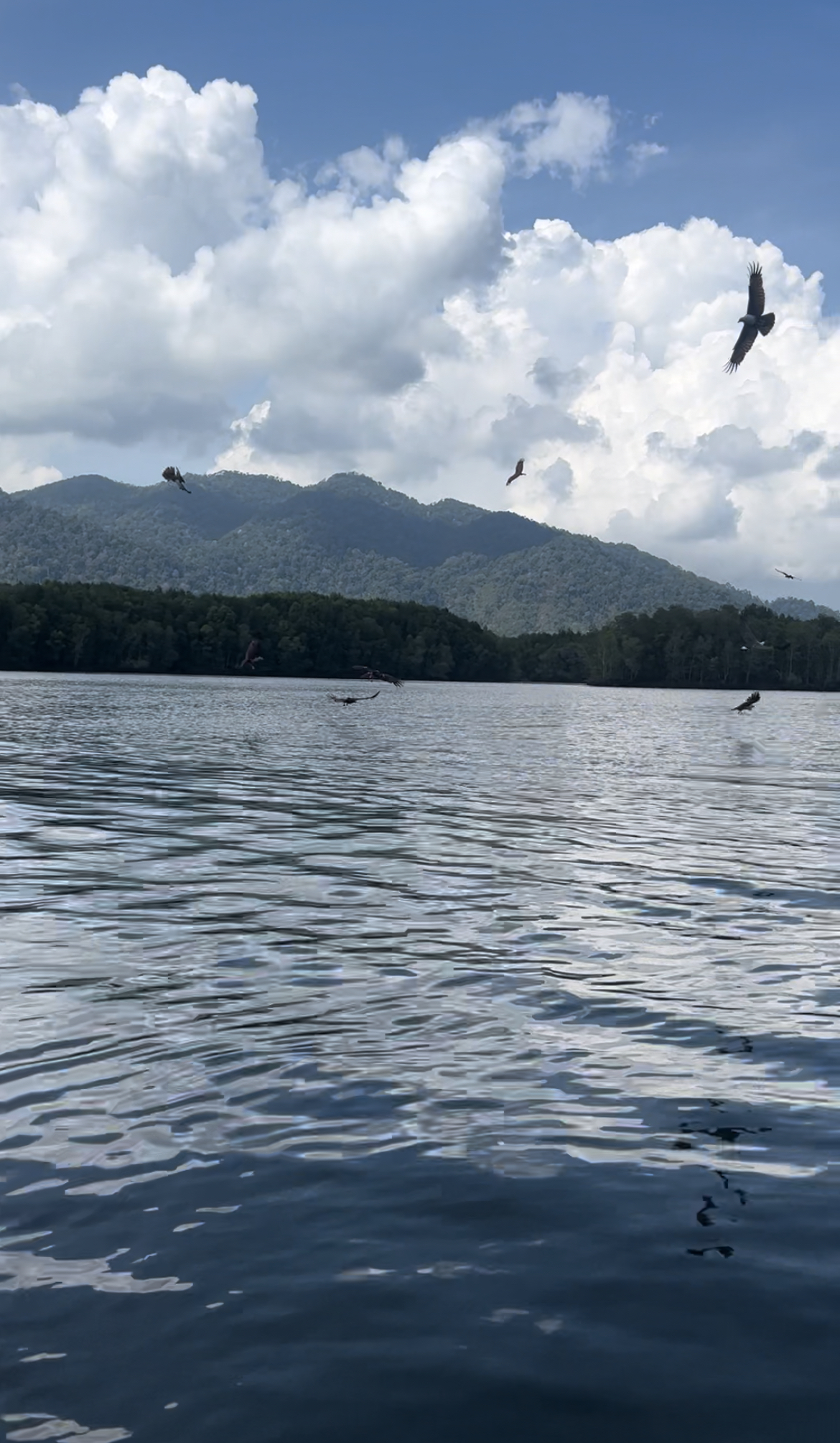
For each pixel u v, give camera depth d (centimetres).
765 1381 713
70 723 7719
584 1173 1000
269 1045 1311
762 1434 667
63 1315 773
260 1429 668
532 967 1669
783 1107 1155
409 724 8931
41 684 16200
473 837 2952
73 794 3716
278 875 2364
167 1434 663
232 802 3612
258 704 11769
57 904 2042
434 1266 841
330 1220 906
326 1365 725
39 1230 884
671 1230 900
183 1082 1195
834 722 11544
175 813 3312
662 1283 823
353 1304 789
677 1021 1427
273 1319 772
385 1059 1273
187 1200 938
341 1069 1241
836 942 1842
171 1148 1036
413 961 1688
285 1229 892
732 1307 793
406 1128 1089
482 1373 719
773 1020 1434
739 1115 1130
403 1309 785
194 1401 690
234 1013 1425
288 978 1587
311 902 2092
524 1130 1090
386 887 2253
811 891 2266
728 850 2802
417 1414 681
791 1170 1011
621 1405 690
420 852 2692
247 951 1727
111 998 1476
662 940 1842
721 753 6575
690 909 2084
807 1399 696
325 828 3055
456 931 1888
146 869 2403
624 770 5178
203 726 7800
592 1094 1184
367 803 3638
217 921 1927
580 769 5184
